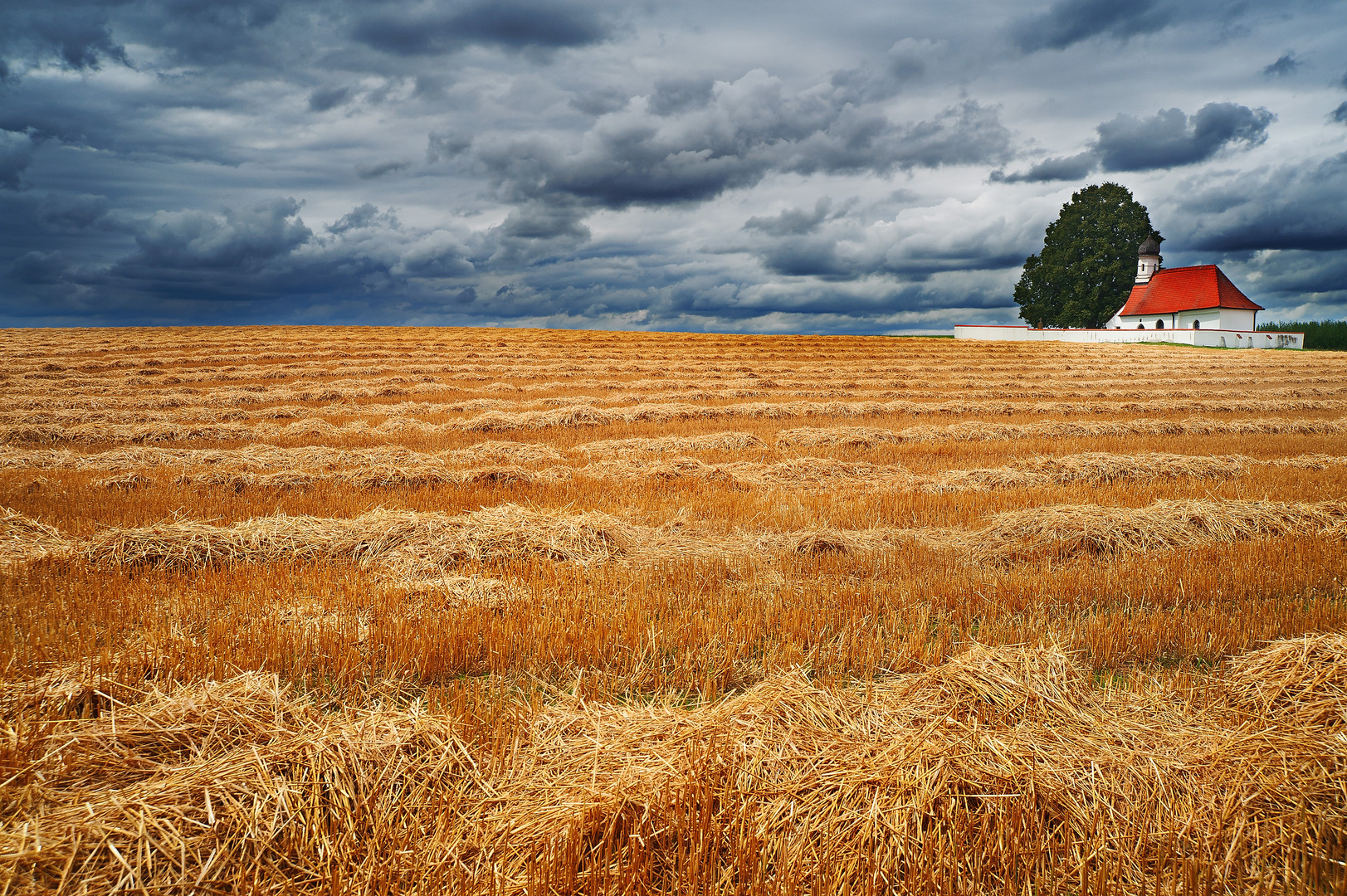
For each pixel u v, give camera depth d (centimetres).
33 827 332
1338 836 375
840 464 1362
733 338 6197
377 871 333
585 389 2873
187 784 368
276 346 4328
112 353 3806
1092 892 341
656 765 402
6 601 633
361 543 818
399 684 516
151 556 748
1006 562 818
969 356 4866
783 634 599
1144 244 7606
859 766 404
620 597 671
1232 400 2759
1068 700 489
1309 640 531
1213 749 440
